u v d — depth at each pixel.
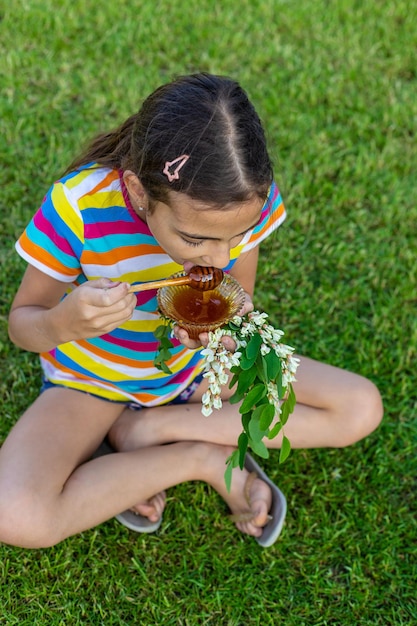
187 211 1.69
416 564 2.43
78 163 2.10
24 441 2.21
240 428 2.43
